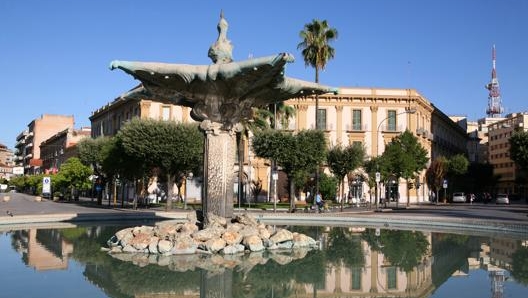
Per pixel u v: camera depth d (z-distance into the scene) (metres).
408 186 49.56
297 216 26.55
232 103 13.18
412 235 18.28
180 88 12.77
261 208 39.66
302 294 7.75
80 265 10.14
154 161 35.00
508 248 14.08
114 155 38.41
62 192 59.81
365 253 12.65
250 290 8.01
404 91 59.12
